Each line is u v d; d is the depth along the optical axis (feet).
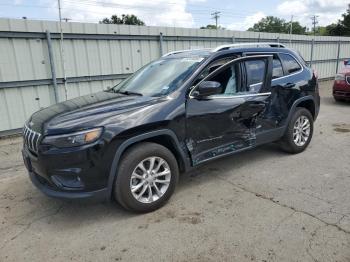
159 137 11.80
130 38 29.91
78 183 10.18
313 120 18.12
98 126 10.09
